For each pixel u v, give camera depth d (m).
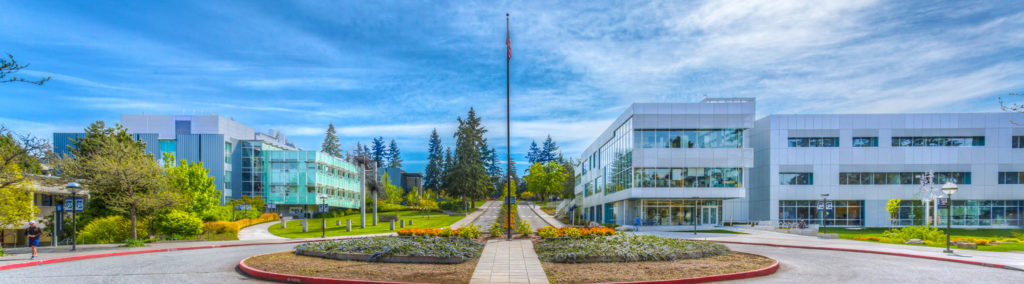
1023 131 58.50
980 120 58.62
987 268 16.47
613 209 64.56
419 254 16.86
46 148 29.12
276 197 73.06
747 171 64.19
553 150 153.50
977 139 58.75
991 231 51.47
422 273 14.38
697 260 16.98
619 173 57.12
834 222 58.06
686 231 44.16
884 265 17.19
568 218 70.56
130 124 76.62
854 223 58.03
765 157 59.84
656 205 52.12
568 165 132.88
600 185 71.31
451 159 107.62
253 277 14.47
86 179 35.16
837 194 58.16
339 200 84.44
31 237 19.34
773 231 44.19
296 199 73.25
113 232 34.44
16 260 18.34
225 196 70.25
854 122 58.97
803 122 59.06
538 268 15.34
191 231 35.69
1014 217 57.91
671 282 13.01
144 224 36.72
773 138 59.03
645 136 50.25
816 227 52.47
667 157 49.94
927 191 50.66
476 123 109.88
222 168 69.75
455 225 52.47
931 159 58.28
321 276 13.86
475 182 95.25
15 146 26.97
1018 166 58.22
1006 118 58.56
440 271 14.75
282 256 18.53
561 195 132.75
